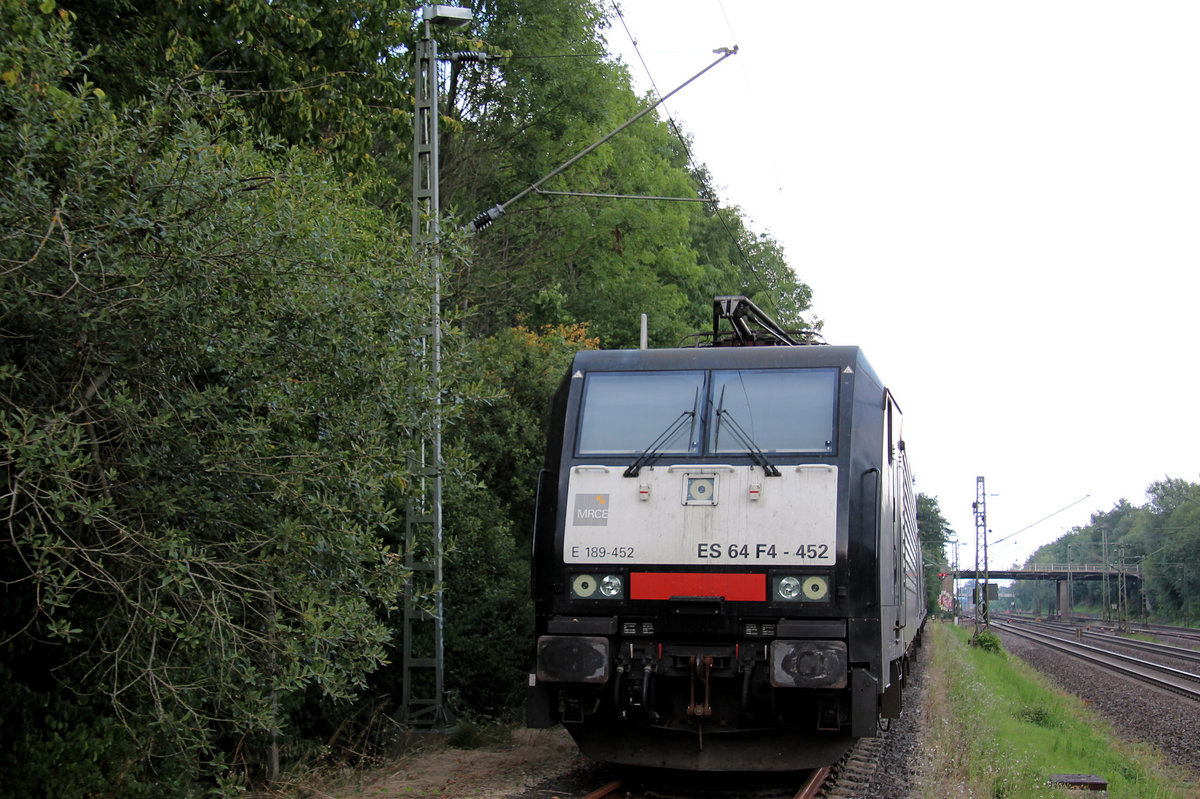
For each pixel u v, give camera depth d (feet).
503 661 40.11
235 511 21.75
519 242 84.99
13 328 19.25
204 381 23.54
